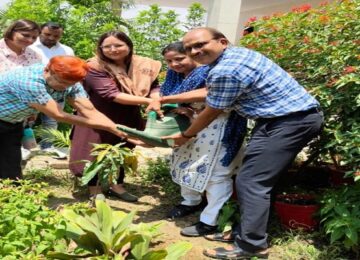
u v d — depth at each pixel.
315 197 3.81
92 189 4.22
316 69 3.82
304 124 3.13
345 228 3.18
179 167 3.80
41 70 3.31
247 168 3.22
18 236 2.40
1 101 3.48
